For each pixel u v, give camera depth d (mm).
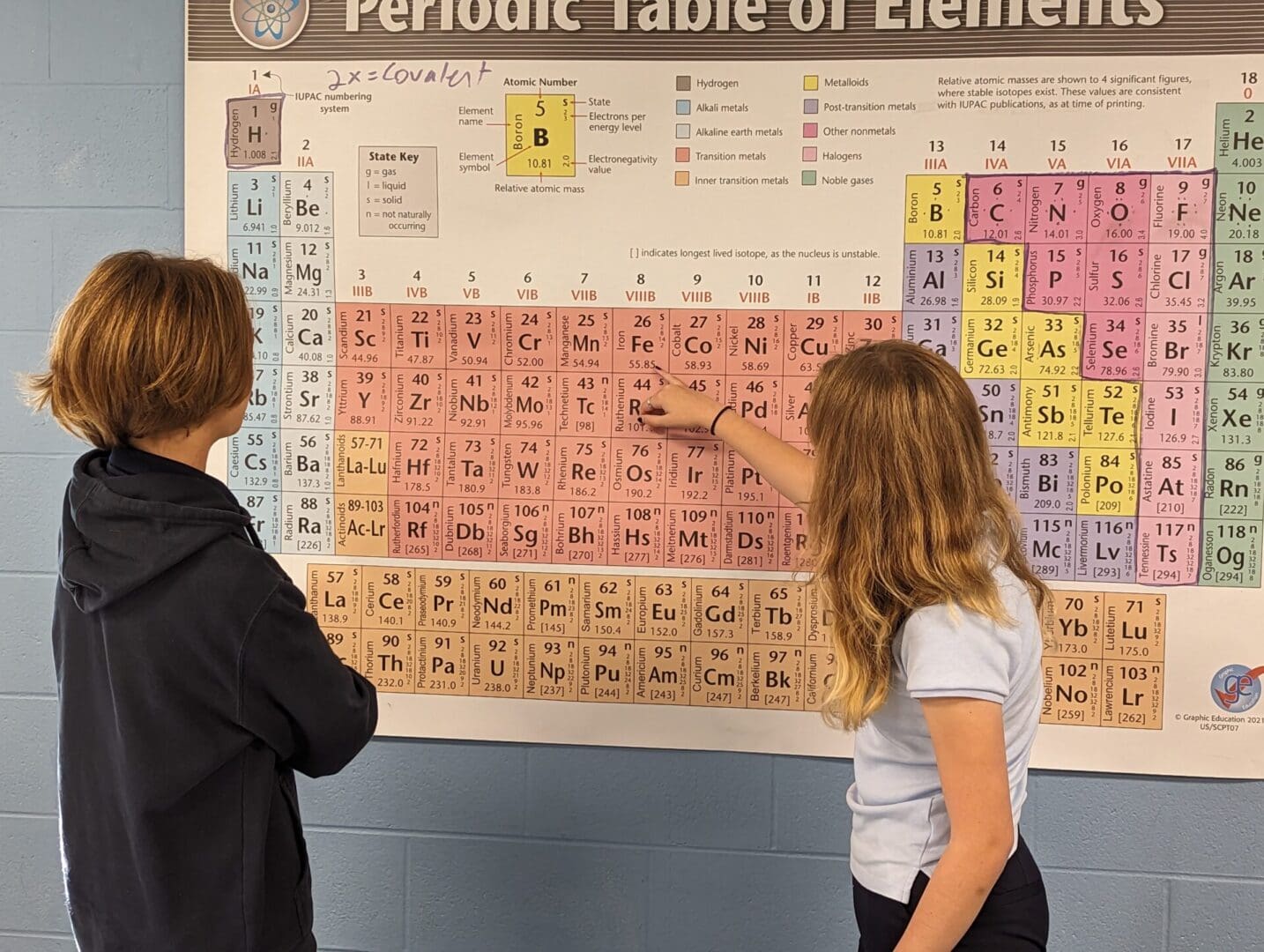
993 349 1199
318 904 1347
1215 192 1159
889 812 941
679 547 1251
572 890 1315
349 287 1261
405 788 1321
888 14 1175
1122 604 1205
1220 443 1180
